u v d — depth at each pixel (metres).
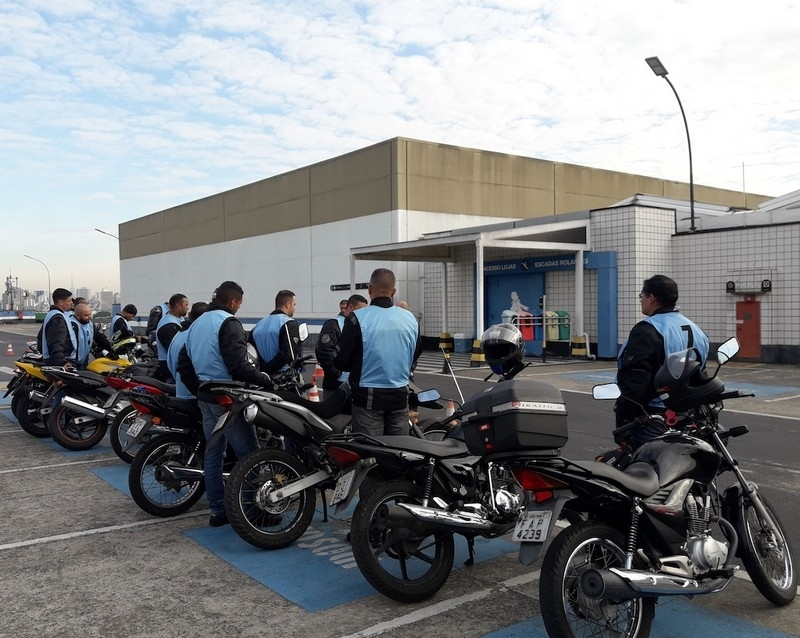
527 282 21.70
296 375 6.85
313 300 28.66
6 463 7.93
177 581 4.50
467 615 4.00
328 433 5.18
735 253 18.20
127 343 10.93
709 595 4.24
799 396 12.30
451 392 13.26
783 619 3.90
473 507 4.37
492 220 26.94
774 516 4.18
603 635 3.47
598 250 19.55
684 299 19.31
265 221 31.36
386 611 4.05
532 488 3.43
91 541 5.30
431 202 25.25
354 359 4.97
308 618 3.96
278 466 5.13
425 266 25.19
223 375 5.50
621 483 3.45
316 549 5.09
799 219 17.33
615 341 19.19
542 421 3.46
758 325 17.84
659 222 19.23
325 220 27.84
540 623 3.90
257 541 4.94
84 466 7.78
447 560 4.27
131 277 44.31
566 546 3.29
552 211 28.95
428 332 25.17
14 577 4.59
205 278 36.12
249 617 3.98
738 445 8.34
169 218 39.41
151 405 5.92
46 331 8.89
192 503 6.07
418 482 4.41
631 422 4.16
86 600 4.22
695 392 3.92
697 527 3.72
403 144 24.56
